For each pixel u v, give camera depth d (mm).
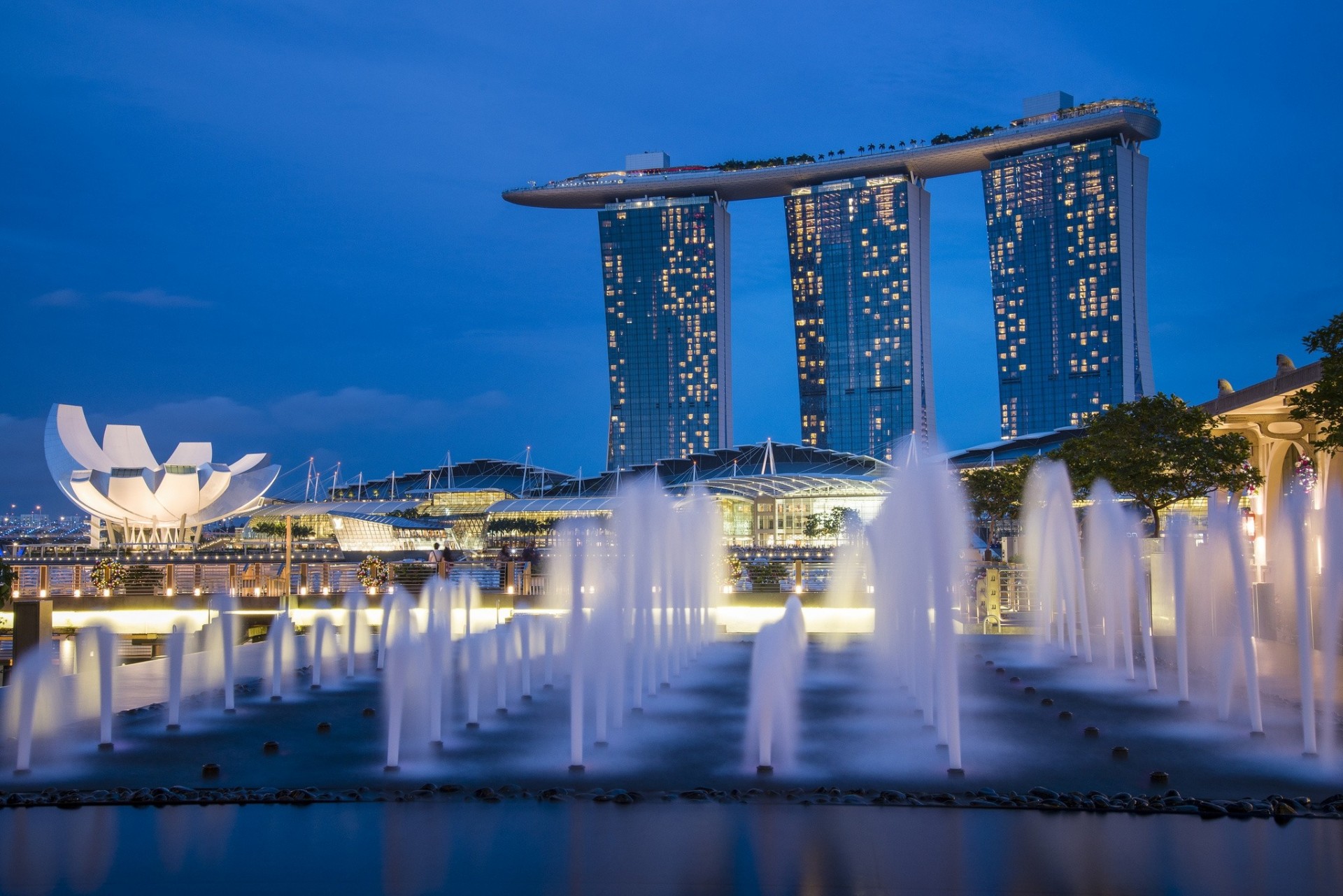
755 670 17234
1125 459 48406
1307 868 10125
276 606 49938
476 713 20609
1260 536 51031
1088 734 17922
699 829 11492
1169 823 11688
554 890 9539
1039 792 12938
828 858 10438
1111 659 28500
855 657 30078
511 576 50625
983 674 26422
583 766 15453
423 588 49875
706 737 18016
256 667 28891
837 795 13039
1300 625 19359
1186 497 50000
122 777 15023
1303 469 47688
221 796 12820
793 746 17078
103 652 18328
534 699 22750
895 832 11336
